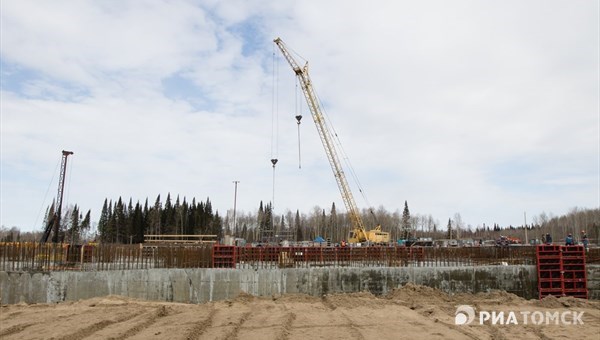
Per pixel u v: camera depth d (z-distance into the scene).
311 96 61.16
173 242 49.81
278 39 61.28
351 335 16.84
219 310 22.69
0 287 27.38
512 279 32.53
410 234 123.75
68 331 17.20
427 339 16.22
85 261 32.25
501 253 35.66
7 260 30.53
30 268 29.36
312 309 23.50
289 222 140.62
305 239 133.12
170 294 29.86
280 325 18.39
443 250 35.81
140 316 20.70
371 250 35.75
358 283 31.45
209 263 33.53
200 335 16.78
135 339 16.06
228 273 30.53
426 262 35.72
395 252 35.59
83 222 124.12
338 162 61.50
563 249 33.09
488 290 32.06
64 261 31.84
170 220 114.88
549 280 32.34
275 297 28.03
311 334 17.05
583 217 121.62
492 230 169.38
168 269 30.20
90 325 18.11
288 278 30.98
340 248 35.69
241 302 26.16
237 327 18.25
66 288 28.27
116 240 106.12
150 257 32.91
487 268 32.41
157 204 114.44
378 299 26.83
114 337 16.19
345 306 24.23
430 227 165.38
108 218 120.12
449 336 16.80
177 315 21.05
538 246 32.91
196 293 30.09
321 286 31.16
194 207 119.00
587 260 35.72
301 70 61.12
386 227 129.12
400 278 31.77
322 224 132.12
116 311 22.12
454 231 150.88
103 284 29.09
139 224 108.69
